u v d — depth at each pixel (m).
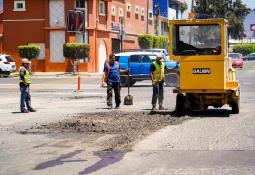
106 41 66.69
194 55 21.78
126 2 75.38
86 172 11.91
